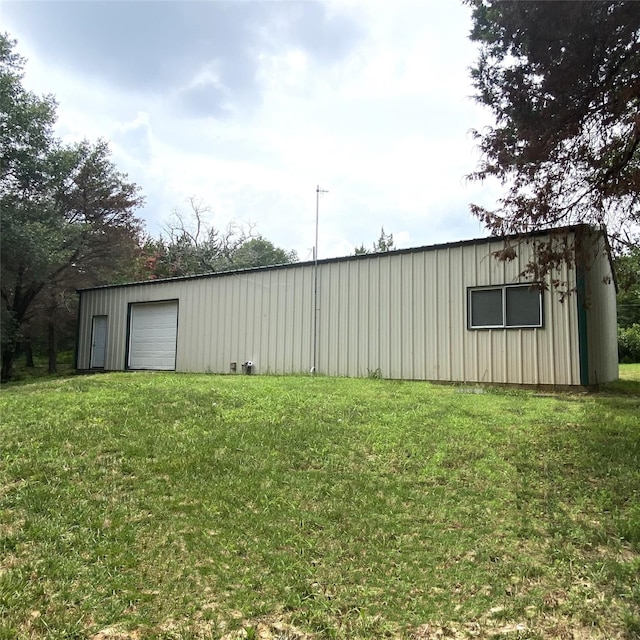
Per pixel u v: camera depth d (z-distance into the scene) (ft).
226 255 117.50
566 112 17.38
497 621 7.65
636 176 16.44
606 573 8.87
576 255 19.60
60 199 60.08
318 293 40.73
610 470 13.93
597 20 15.60
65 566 9.02
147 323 54.03
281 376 35.99
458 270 33.86
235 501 11.82
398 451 15.43
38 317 69.00
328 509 11.53
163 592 8.32
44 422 17.79
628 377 48.52
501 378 31.65
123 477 13.20
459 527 10.82
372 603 8.06
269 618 7.72
